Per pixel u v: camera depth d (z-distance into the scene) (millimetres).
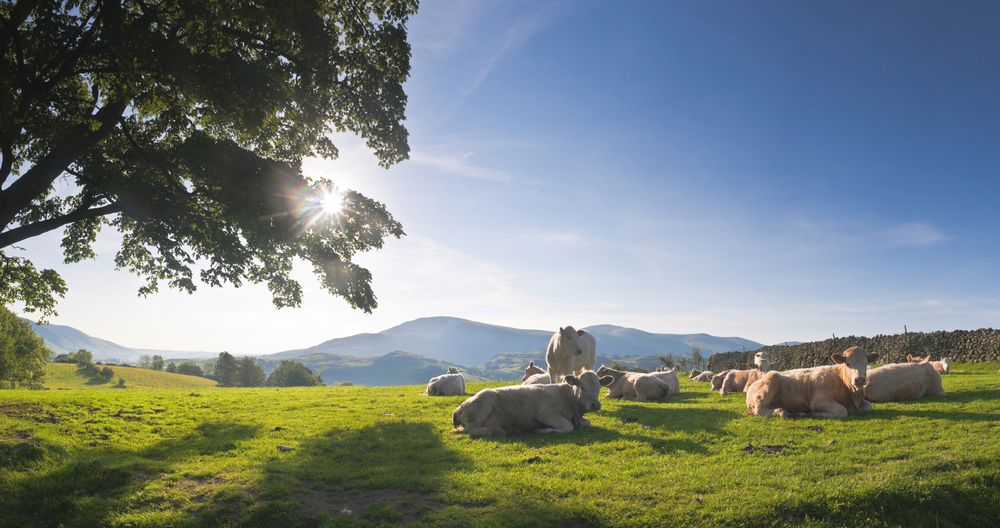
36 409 12828
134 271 17594
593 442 9922
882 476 7066
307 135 17484
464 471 8234
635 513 6484
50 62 11883
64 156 12930
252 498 7281
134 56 10875
